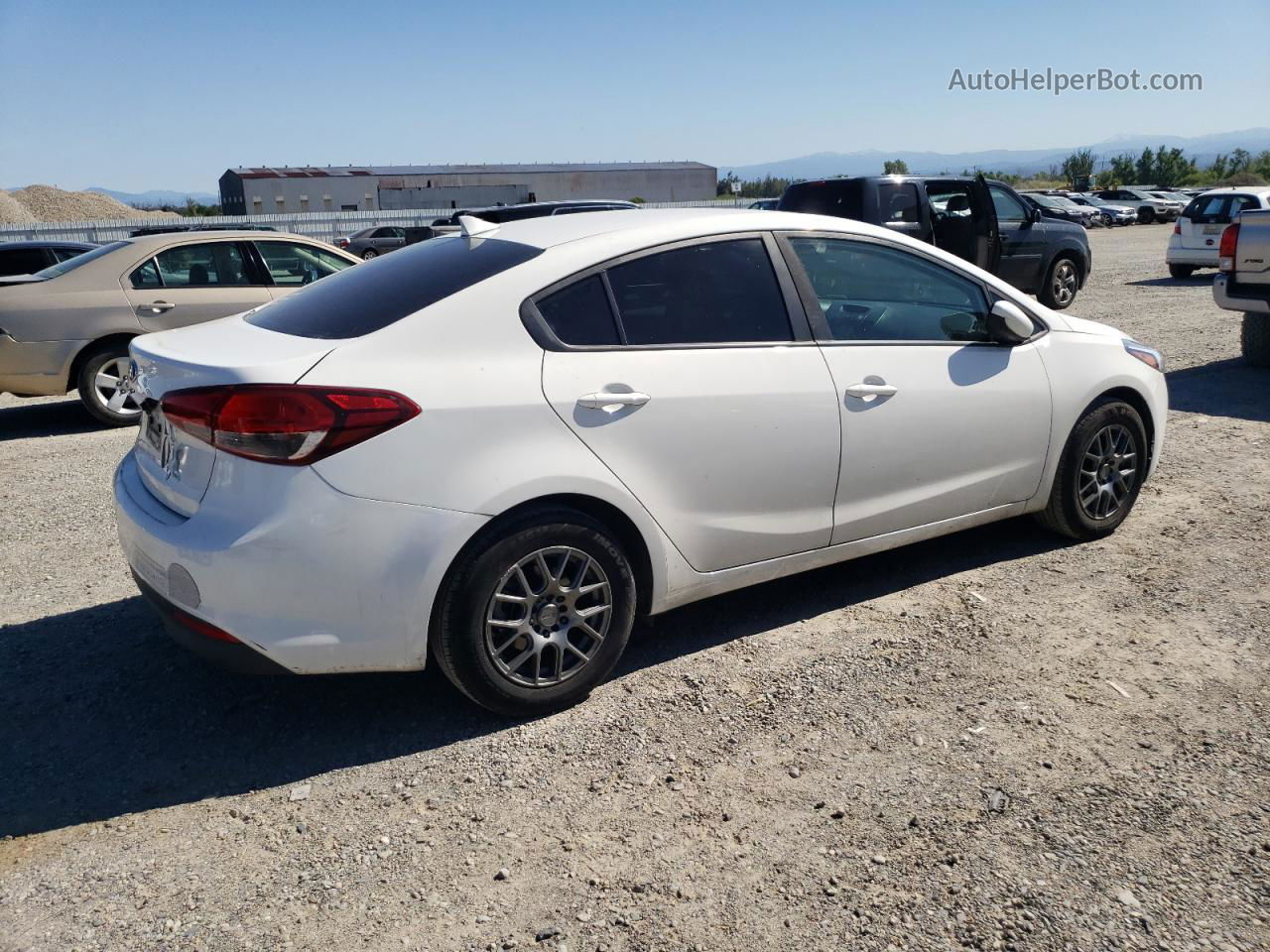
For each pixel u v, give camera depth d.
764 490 3.67
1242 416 7.20
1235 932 2.31
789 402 3.66
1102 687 3.45
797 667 3.65
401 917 2.45
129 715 3.43
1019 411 4.33
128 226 36.38
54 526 5.46
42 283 7.85
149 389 3.27
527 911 2.46
